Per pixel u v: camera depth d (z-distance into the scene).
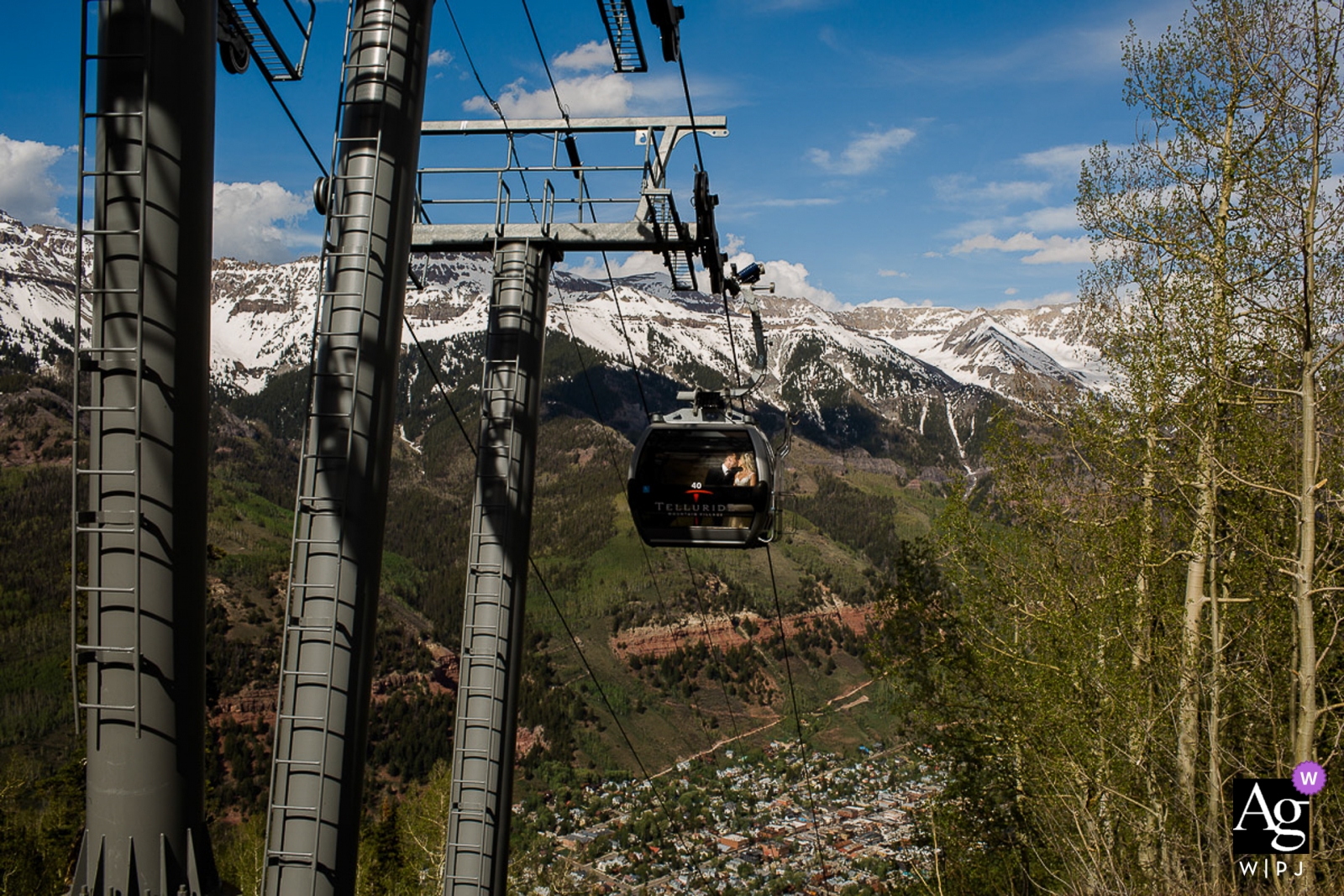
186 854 6.40
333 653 7.65
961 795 23.30
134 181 6.23
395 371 8.20
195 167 6.43
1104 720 17.72
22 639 120.62
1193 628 17.56
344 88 8.16
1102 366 20.75
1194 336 17.75
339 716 7.69
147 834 6.23
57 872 35.78
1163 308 18.97
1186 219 18.58
